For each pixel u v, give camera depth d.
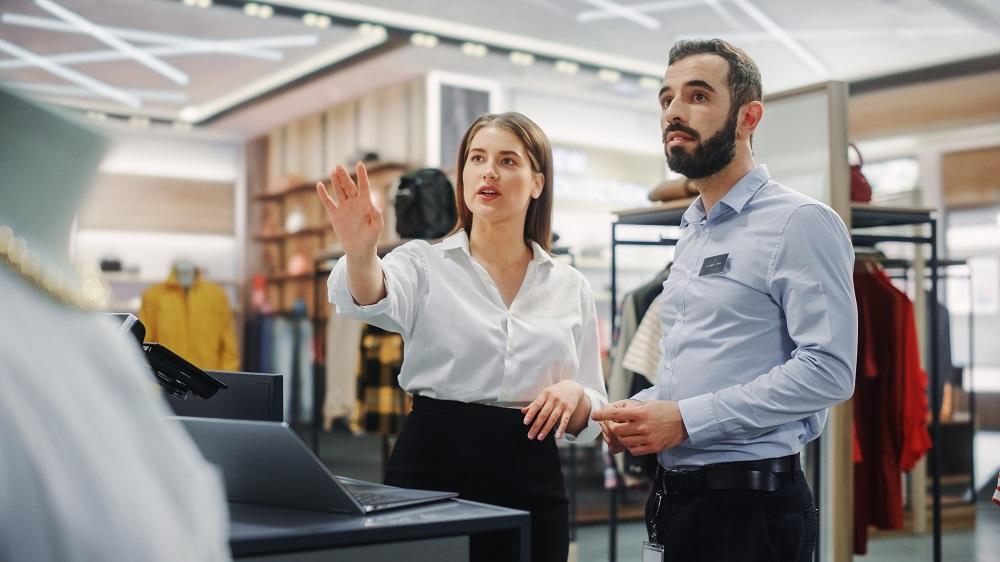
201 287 6.25
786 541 1.74
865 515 3.97
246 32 7.62
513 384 1.90
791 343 1.77
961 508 5.81
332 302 1.74
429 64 8.49
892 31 7.46
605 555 4.82
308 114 10.51
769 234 1.75
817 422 1.83
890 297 3.99
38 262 0.59
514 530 1.26
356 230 1.55
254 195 11.64
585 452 5.94
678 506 1.80
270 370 10.88
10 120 0.58
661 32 7.59
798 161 3.29
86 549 0.55
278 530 1.09
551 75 8.86
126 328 1.35
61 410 0.56
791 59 8.31
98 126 0.64
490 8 7.03
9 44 7.79
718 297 1.79
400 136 9.01
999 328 9.47
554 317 2.00
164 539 0.59
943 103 8.95
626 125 10.07
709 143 1.80
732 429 1.68
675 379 1.83
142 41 7.82
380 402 5.15
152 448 0.62
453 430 1.87
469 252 1.99
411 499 1.31
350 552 1.12
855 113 9.60
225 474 1.29
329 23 7.07
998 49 7.91
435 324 1.91
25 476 0.53
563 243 9.03
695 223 1.93
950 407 5.83
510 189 1.94
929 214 3.48
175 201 11.48
